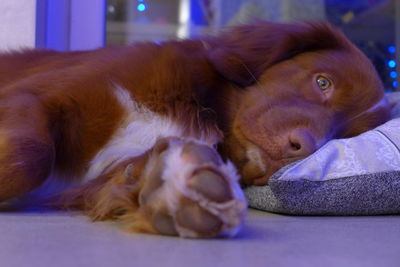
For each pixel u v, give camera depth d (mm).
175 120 1783
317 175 1657
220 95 1940
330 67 1929
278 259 906
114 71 1746
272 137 1674
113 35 3949
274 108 1768
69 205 1595
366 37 4637
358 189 1671
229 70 1905
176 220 1054
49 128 1572
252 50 1967
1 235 1090
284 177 1614
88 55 1915
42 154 1473
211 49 1975
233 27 2082
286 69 1951
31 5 2896
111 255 900
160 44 1957
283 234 1200
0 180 1409
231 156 1828
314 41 2018
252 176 1757
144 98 1745
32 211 1584
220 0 4613
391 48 4617
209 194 1028
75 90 1656
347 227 1381
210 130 1845
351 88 1914
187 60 1887
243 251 962
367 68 2016
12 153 1427
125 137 1712
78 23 3283
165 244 1004
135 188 1334
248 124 1749
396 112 2240
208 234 1051
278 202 1650
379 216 1725
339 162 1705
